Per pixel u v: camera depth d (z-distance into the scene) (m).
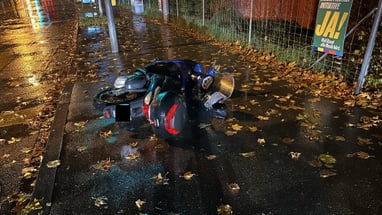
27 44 10.67
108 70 6.84
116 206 2.65
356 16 5.22
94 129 4.06
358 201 2.58
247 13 9.32
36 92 5.79
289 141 3.55
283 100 4.73
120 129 4.03
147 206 2.62
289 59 6.59
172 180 2.95
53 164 3.29
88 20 15.48
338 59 5.53
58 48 9.78
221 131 3.85
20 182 3.12
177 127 3.39
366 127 3.79
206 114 4.32
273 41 7.52
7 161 3.51
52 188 2.92
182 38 10.34
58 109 4.75
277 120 4.08
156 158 3.33
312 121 4.01
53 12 22.38
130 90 3.95
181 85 4.06
